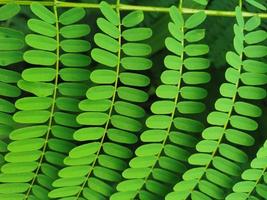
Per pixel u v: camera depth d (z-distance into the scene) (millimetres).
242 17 557
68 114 533
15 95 522
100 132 536
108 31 526
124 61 529
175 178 561
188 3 627
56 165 556
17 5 521
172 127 610
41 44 516
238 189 563
